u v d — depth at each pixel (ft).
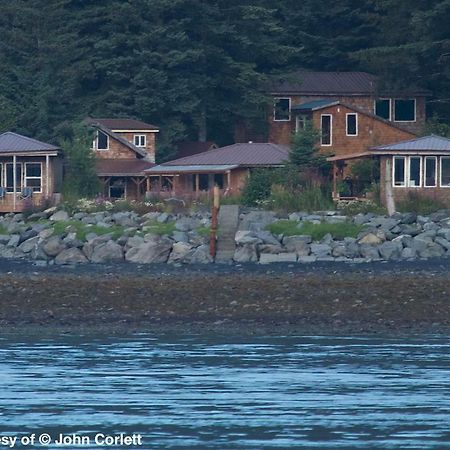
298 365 396.98
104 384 370.94
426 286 514.68
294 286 519.19
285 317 471.62
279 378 379.14
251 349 421.18
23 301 497.46
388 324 461.37
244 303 491.31
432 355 411.13
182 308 485.56
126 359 404.98
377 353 413.80
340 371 387.55
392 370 389.80
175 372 386.52
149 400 353.72
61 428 326.44
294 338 440.04
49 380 375.25
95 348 422.41
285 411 342.85
